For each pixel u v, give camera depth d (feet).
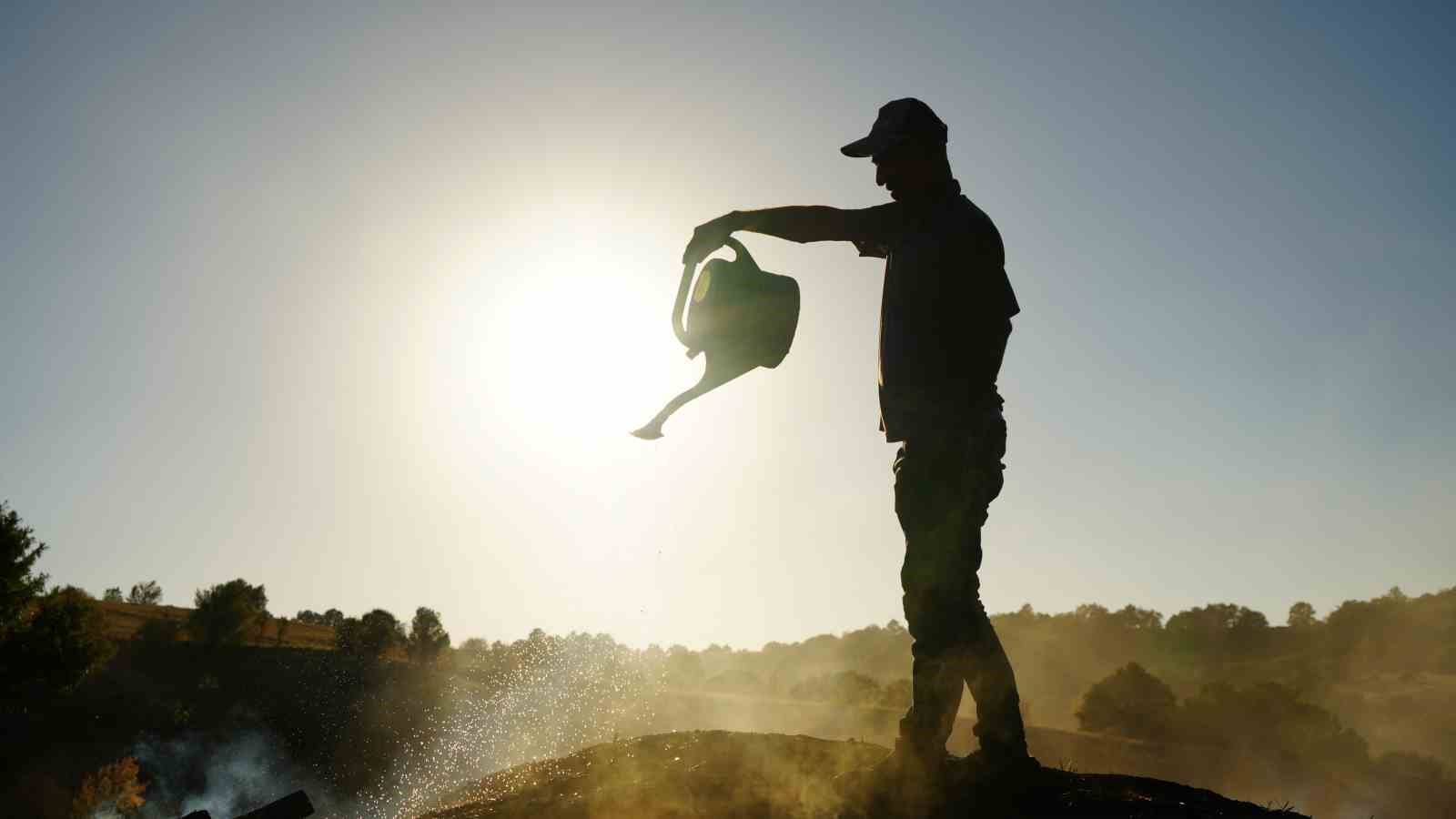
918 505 12.25
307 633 453.99
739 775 14.46
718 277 13.48
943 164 12.89
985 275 12.47
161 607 492.95
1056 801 11.50
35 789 167.84
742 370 13.20
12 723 195.62
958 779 11.89
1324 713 266.77
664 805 12.94
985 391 12.46
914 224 12.83
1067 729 296.92
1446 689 490.49
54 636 177.47
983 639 12.12
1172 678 635.66
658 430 13.32
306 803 15.97
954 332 12.30
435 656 339.57
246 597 338.75
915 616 12.23
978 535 12.21
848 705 247.70
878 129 12.87
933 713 12.09
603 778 16.47
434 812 16.20
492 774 20.65
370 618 345.51
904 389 12.45
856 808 11.69
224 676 276.41
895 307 12.64
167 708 230.68
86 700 223.30
